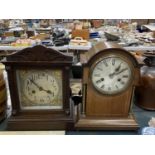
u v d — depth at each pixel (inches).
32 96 34.6
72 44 71.5
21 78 33.2
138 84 34.9
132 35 94.3
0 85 35.8
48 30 111.6
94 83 33.6
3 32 104.7
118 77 33.4
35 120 34.9
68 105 35.0
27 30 111.5
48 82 33.9
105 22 149.6
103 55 31.9
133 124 35.3
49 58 31.4
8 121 34.8
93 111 35.6
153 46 71.7
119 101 35.0
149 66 39.5
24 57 31.2
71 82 45.5
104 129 35.7
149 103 40.4
